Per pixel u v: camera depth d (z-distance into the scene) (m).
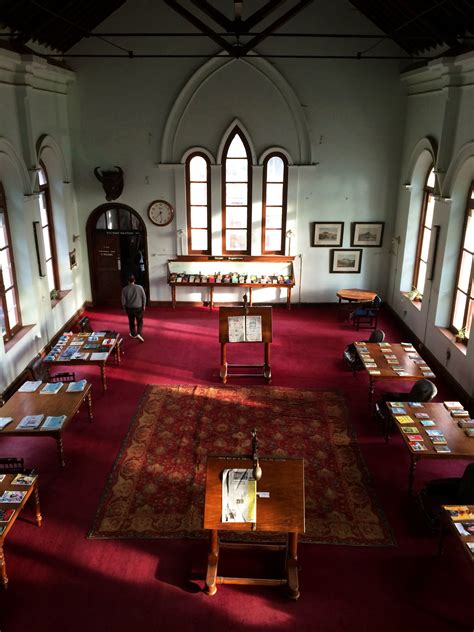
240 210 13.84
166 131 13.06
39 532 6.53
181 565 6.08
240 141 13.24
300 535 6.48
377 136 13.23
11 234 10.15
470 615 5.47
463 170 9.74
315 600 5.63
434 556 6.20
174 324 13.29
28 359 10.34
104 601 5.60
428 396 8.05
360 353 9.69
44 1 9.27
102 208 13.77
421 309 11.79
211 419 8.97
